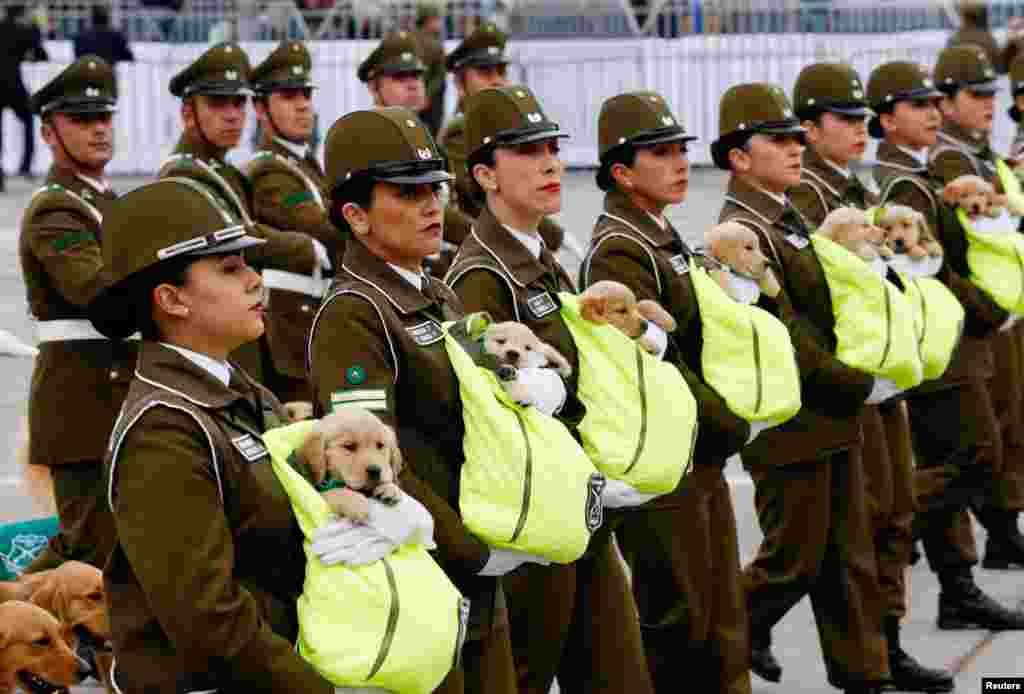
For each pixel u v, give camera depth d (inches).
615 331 290.5
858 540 366.9
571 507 254.1
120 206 220.8
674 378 292.2
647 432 287.3
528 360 261.4
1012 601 458.6
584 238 890.7
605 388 289.0
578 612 291.3
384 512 217.6
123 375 378.3
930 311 396.2
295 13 1136.2
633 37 1165.1
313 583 216.2
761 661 383.2
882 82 457.4
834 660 369.7
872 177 470.9
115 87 391.5
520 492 252.4
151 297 219.3
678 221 946.7
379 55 518.6
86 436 373.7
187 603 207.5
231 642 208.5
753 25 1162.0
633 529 323.0
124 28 1158.3
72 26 1178.0
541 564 272.8
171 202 219.1
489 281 290.8
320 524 216.8
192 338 220.7
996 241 446.9
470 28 1129.4
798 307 367.2
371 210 259.1
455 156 483.5
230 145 449.7
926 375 398.0
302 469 220.2
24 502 497.0
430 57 876.6
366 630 214.2
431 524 221.8
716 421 321.1
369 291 256.2
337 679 215.0
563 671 295.1
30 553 379.2
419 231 259.6
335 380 252.4
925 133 456.1
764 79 1160.2
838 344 364.2
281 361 432.1
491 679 262.1
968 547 438.6
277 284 432.8
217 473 213.5
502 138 294.2
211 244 218.4
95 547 374.6
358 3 1133.7
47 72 1156.5
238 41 1135.6
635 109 331.0
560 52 1155.3
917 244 406.9
